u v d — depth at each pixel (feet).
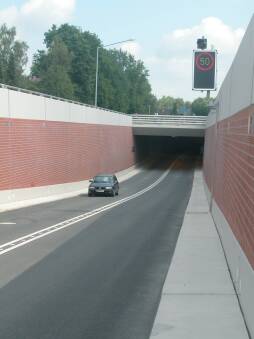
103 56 401.29
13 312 33.04
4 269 45.98
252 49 34.55
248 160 35.06
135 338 28.40
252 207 30.83
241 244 36.83
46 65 382.42
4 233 68.74
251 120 34.40
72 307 34.30
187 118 247.09
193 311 33.53
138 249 57.36
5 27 372.58
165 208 108.68
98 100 384.47
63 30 397.19
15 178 114.52
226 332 29.30
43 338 28.22
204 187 161.68
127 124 246.06
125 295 37.52
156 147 339.36
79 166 167.43
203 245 59.36
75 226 77.36
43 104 132.87
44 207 108.78
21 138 118.01
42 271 45.34
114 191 146.51
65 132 152.15
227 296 37.24
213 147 103.30
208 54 161.07
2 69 358.23
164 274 44.55
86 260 50.65
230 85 58.29
